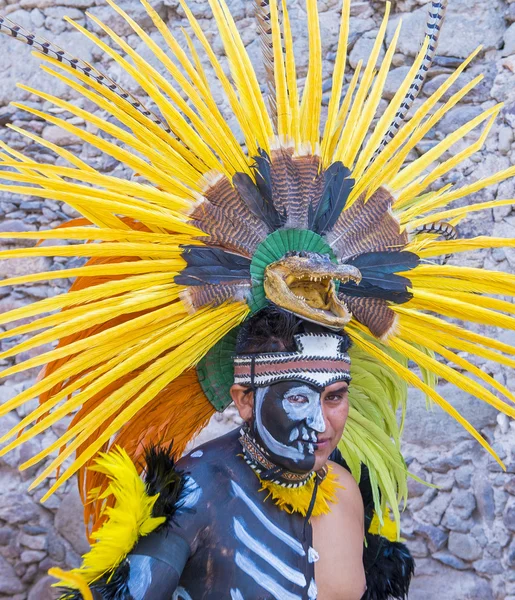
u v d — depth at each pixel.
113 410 1.41
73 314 1.38
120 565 1.36
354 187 1.61
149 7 1.55
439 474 3.35
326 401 1.49
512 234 3.35
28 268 3.77
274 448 1.47
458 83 3.48
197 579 1.44
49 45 1.52
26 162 1.45
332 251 1.53
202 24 3.73
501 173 1.67
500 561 3.25
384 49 3.56
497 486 3.27
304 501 1.55
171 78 3.72
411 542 3.36
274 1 1.55
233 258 1.48
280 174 1.53
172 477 1.44
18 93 3.86
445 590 3.29
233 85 3.68
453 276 1.59
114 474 1.41
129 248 1.41
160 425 1.68
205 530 1.45
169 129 1.66
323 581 1.56
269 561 1.46
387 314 1.56
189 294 1.44
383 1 3.60
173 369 1.45
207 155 1.51
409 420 3.36
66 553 3.61
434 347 1.57
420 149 3.50
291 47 1.56
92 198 1.38
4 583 3.60
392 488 1.85
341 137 1.64
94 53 3.80
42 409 1.36
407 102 1.79
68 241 3.78
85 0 3.80
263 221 1.51
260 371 1.47
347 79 3.62
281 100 1.56
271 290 1.44
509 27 3.45
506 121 3.38
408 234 1.62
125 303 1.39
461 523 3.30
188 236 1.46
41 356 1.34
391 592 1.88
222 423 3.53
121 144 3.81
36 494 3.64
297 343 1.45
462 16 3.48
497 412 3.31
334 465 1.76
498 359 1.53
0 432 3.65
